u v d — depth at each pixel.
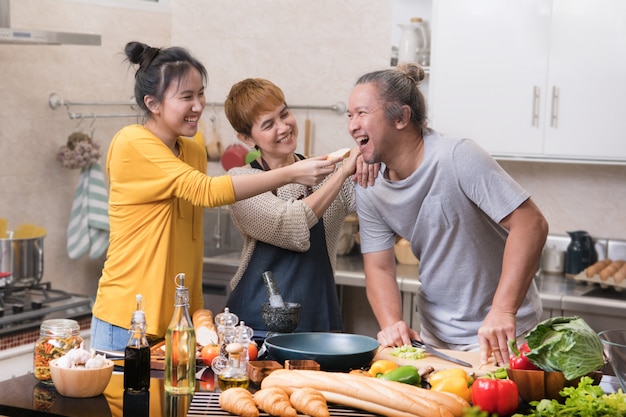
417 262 4.28
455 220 2.56
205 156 2.90
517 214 2.47
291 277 2.79
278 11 4.68
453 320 2.69
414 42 4.24
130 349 2.07
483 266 2.62
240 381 2.08
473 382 2.04
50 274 4.16
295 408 1.90
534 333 1.98
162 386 2.12
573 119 3.81
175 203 2.63
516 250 2.44
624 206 4.18
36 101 3.99
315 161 2.54
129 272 2.63
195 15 4.86
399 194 2.59
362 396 1.91
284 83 4.71
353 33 4.52
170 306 2.66
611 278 3.81
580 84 3.78
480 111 3.96
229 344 2.11
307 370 2.04
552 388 1.96
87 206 4.14
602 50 3.73
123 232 2.64
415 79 2.57
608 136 3.76
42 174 4.06
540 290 3.81
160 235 2.61
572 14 3.76
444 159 2.48
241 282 2.85
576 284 3.97
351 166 2.66
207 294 4.29
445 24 3.98
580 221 4.26
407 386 1.92
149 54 2.63
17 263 3.57
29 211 4.01
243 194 2.54
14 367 3.35
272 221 2.70
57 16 4.07
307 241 2.72
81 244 4.12
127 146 2.59
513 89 3.89
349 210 2.90
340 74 4.57
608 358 2.13
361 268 4.17
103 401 2.01
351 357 2.13
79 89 4.22
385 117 2.46
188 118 2.65
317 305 2.82
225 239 4.77
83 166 4.10
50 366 2.06
